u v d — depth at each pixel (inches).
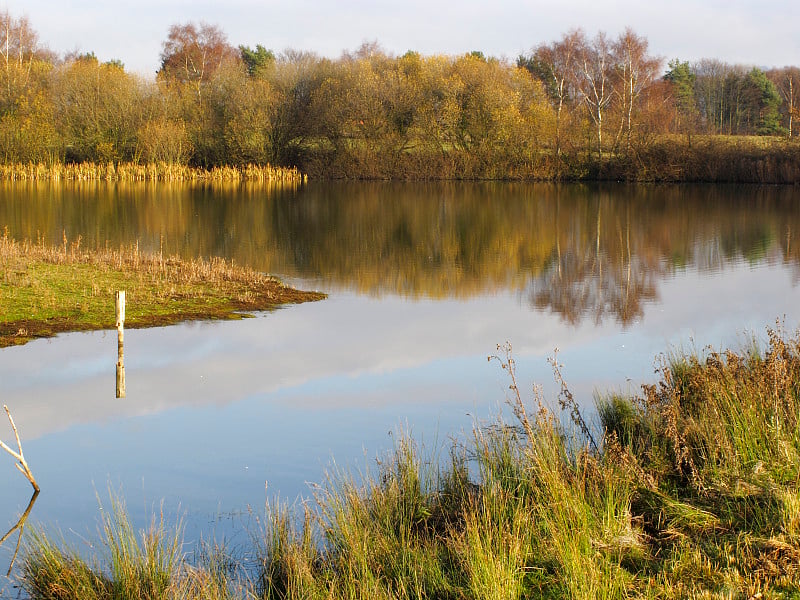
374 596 234.8
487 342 608.4
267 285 821.2
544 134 2564.0
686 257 1081.4
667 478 319.0
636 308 748.6
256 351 565.6
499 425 388.8
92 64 2554.1
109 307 671.1
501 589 231.6
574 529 259.4
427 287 854.5
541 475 290.2
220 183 2353.6
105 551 280.2
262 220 1441.9
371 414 431.2
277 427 411.2
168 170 2375.7
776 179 2415.1
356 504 289.4
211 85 2618.1
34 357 533.3
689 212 1649.9
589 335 635.5
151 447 384.5
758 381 362.6
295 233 1280.8
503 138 2554.1
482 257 1074.7
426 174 2583.7
